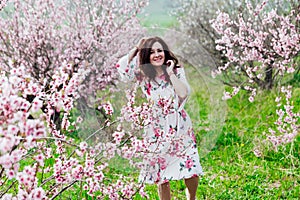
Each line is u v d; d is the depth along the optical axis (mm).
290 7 6477
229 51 5852
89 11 6762
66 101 2941
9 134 2250
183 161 3820
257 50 6020
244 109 7262
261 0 6293
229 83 8047
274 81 7426
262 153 5547
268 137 5488
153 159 3736
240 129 6504
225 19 5730
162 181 3812
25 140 2404
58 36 6754
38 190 2574
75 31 6719
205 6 8320
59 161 2922
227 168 5297
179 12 8703
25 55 6488
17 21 6434
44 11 6418
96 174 2879
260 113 6977
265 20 5676
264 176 5023
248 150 5773
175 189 4801
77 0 6742
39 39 6371
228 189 4727
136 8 6762
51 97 3037
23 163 5332
